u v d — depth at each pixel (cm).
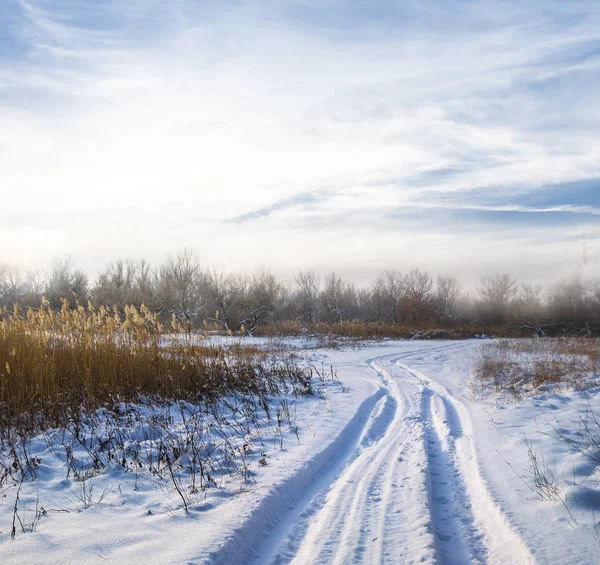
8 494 517
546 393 984
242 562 390
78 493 525
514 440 681
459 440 753
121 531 423
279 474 573
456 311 6925
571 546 385
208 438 752
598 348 2117
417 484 538
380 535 420
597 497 456
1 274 4078
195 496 511
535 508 461
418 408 1002
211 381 1136
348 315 7056
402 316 5772
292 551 407
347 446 742
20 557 371
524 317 4884
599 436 638
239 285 4772
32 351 952
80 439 713
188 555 369
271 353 2178
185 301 4725
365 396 1132
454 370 1694
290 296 6788
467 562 392
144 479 571
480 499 511
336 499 510
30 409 792
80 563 362
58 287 4469
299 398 1127
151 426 776
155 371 1078
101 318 1138
